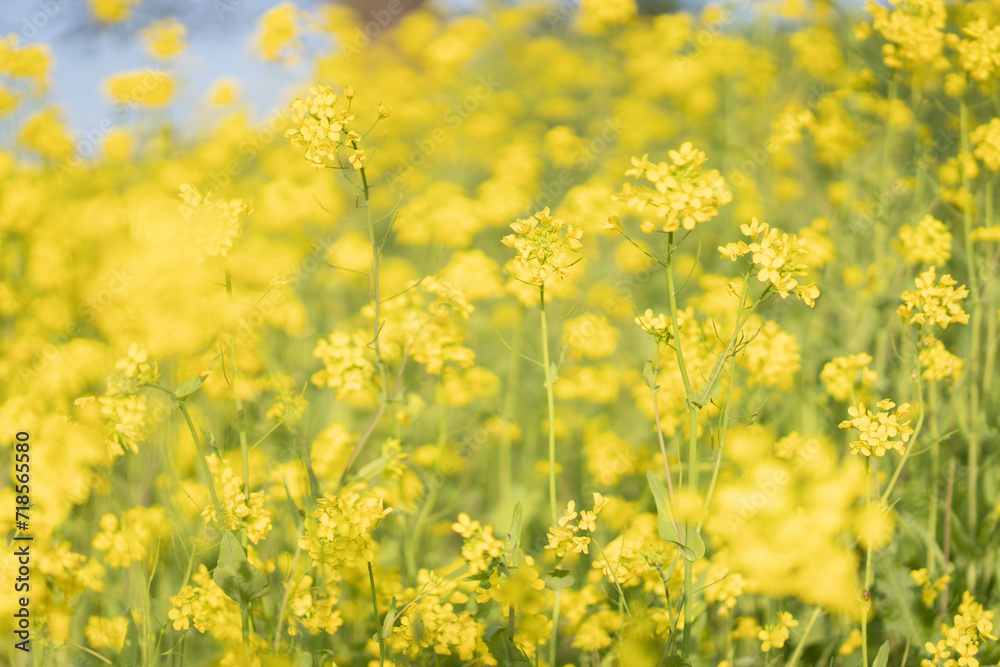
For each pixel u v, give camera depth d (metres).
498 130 5.20
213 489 1.54
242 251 3.17
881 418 1.54
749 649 2.04
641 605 1.70
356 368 2.00
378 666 1.63
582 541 1.59
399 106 5.14
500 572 1.55
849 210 3.29
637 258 3.56
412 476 2.19
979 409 2.34
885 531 1.81
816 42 3.87
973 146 2.82
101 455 1.92
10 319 3.04
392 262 3.77
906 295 1.73
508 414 2.54
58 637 1.73
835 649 1.96
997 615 1.88
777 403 2.66
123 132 3.85
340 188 4.26
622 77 5.59
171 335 2.06
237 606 1.67
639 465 2.37
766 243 1.40
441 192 4.23
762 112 4.32
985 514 2.21
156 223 2.28
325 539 1.44
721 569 1.82
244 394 1.97
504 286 2.68
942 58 2.67
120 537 1.88
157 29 3.76
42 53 3.39
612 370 2.81
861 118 3.47
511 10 6.39
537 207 4.07
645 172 1.35
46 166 3.47
